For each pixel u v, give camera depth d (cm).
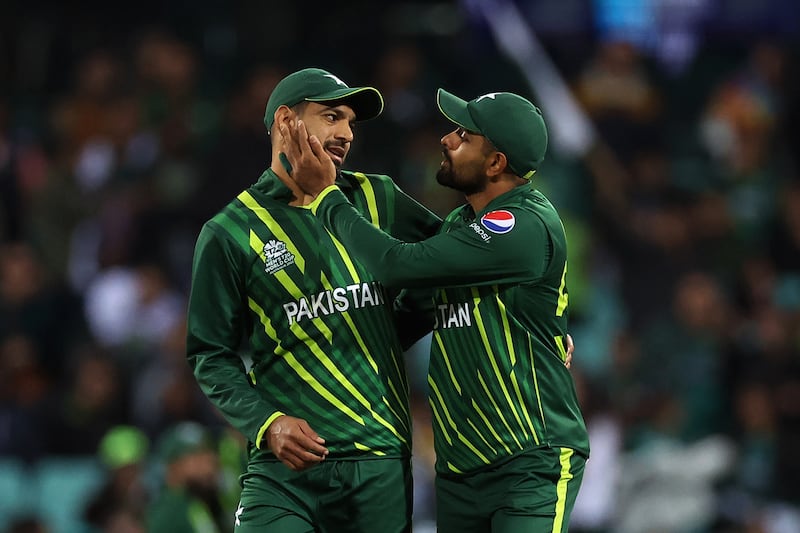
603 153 4438
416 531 3244
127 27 5112
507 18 4681
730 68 5016
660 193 4475
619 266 4294
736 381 3975
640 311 4175
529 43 4650
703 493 3516
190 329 1716
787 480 3700
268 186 1727
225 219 1711
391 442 1705
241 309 1720
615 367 3888
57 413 3803
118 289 4112
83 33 5103
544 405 1688
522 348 1684
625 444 3609
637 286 4216
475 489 1694
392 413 1714
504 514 1669
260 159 4228
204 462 2655
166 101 4678
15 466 3678
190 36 4988
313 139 1675
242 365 1720
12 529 3278
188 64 4762
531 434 1677
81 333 4134
